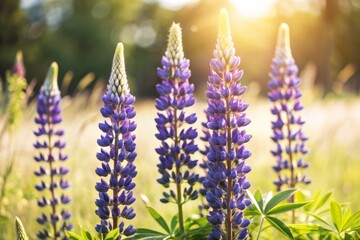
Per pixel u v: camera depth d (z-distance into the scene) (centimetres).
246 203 110
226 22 111
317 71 834
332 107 274
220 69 111
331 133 225
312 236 121
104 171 112
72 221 146
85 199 148
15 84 159
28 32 1175
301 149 143
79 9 1548
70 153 181
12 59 1058
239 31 1314
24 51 1088
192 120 118
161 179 119
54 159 137
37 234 134
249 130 252
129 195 113
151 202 158
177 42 119
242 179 111
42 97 137
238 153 110
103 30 1477
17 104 156
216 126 109
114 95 112
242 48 1326
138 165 173
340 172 211
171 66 119
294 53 1326
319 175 207
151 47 1847
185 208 159
